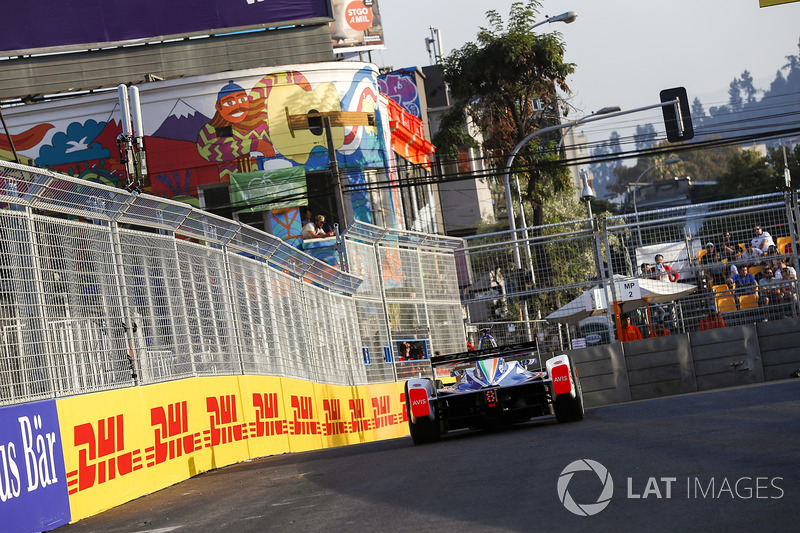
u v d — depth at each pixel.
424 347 21.66
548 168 40.16
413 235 21.72
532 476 6.75
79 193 9.60
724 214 19.72
